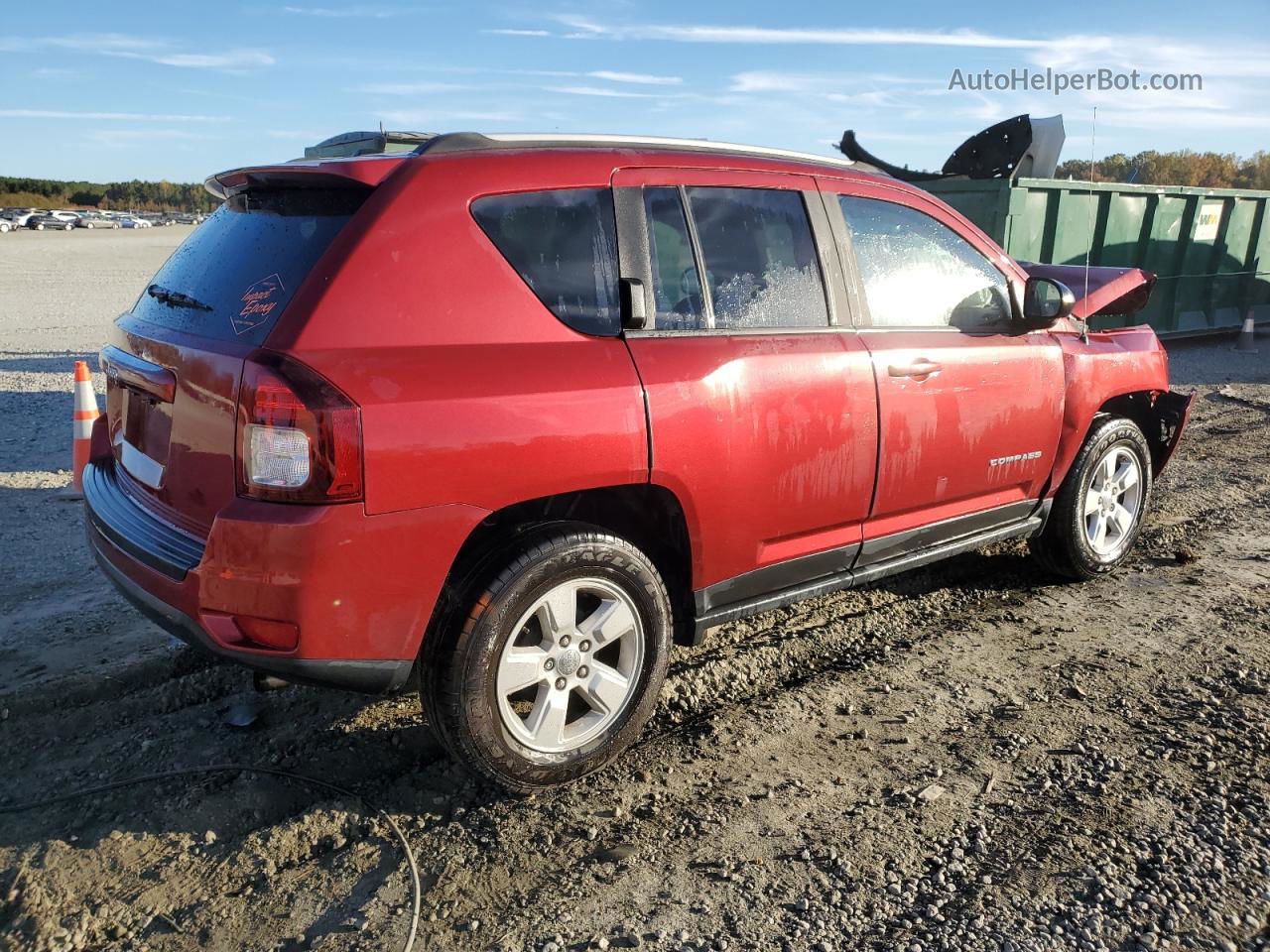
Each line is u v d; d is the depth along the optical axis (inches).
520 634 115.6
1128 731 132.6
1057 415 170.7
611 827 111.4
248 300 107.0
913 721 135.9
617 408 113.3
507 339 109.4
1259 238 538.9
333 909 97.7
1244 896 99.3
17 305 773.3
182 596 103.5
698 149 134.2
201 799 115.0
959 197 413.1
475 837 109.3
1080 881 101.5
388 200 105.5
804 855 106.2
